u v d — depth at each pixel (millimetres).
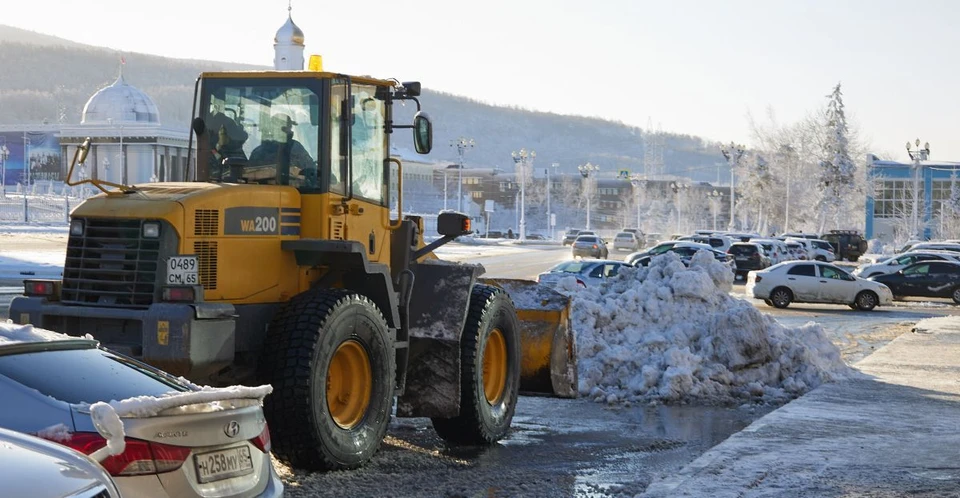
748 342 15148
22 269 38750
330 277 9945
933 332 23453
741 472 8703
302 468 8938
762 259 52375
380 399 9453
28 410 5160
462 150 127250
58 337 5797
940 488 8227
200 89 9938
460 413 10695
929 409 12453
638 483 9234
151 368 6035
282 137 9766
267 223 9352
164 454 5012
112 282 8742
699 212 183750
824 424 11250
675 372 14445
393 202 10961
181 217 8766
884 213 119375
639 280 17234
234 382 9297
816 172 114812
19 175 190000
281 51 61562
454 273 10648
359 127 10148
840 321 30547
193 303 8445
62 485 3863
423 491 8602
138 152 138375
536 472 9625
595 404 14070
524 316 12555
